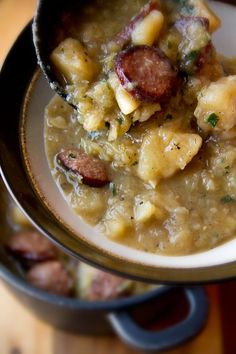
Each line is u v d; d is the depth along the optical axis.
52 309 0.43
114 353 0.46
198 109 0.32
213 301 0.48
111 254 0.31
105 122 0.32
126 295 0.46
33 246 0.48
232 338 0.48
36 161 0.33
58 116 0.34
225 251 0.31
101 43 0.33
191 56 0.32
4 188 0.49
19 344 0.46
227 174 0.32
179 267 0.30
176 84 0.31
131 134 0.32
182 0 0.33
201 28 0.32
